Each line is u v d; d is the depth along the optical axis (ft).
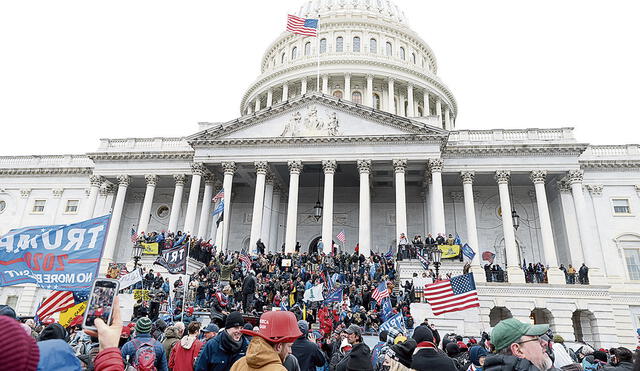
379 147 142.61
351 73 218.18
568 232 139.95
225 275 103.76
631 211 145.28
